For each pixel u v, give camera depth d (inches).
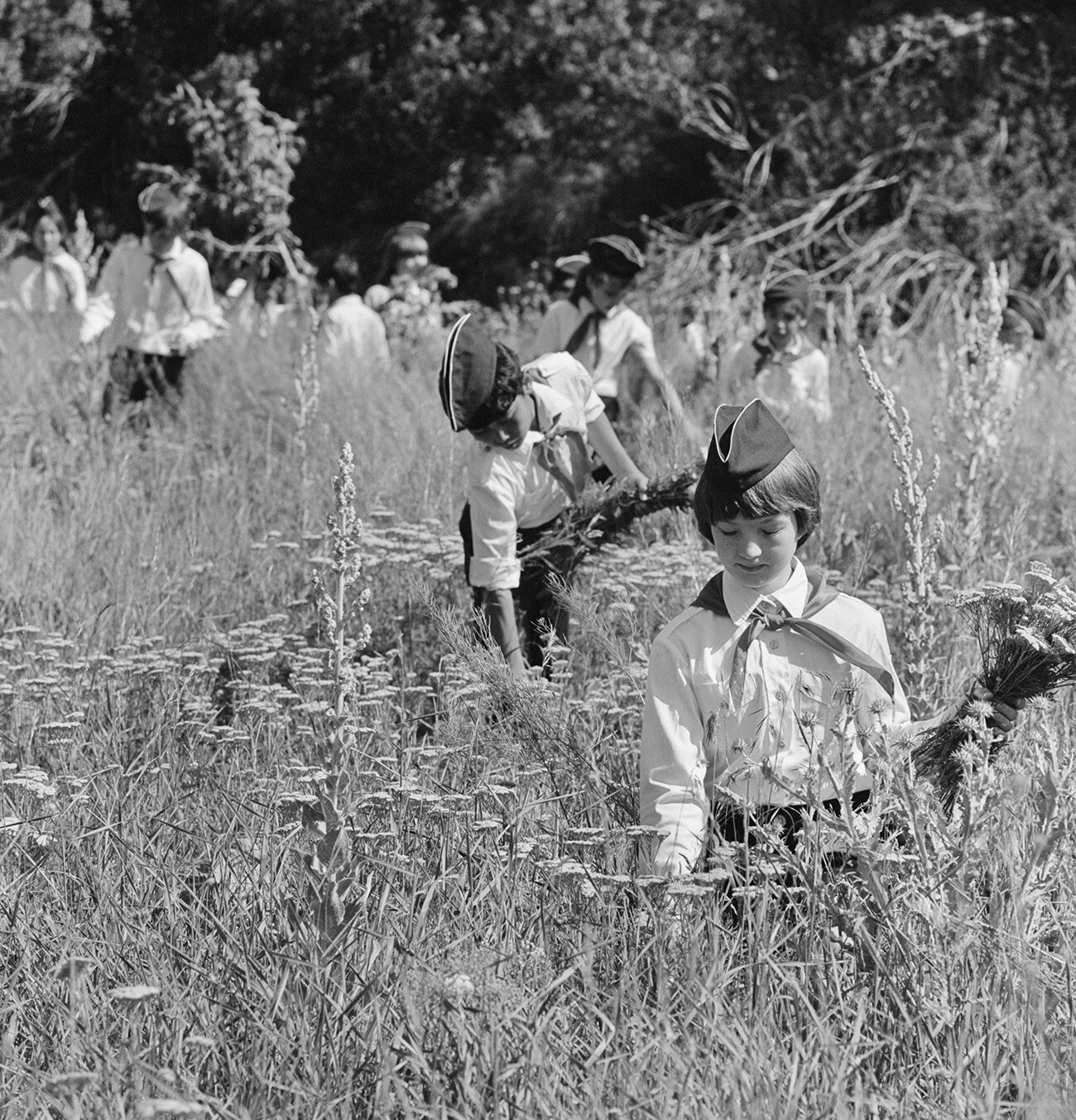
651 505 203.6
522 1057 102.7
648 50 877.2
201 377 419.8
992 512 245.6
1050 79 776.3
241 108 741.9
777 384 327.9
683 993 109.9
